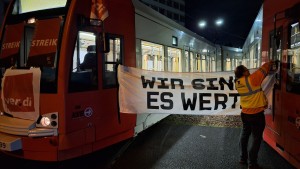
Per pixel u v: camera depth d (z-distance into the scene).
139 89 5.69
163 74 5.73
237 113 5.60
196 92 5.71
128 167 4.88
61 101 4.29
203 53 13.35
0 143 4.34
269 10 5.52
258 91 4.52
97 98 4.93
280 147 4.85
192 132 7.30
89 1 4.75
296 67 4.20
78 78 4.55
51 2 4.62
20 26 4.84
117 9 5.42
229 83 5.59
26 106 4.45
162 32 7.90
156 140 6.57
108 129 5.19
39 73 4.31
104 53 5.07
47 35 4.45
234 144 6.17
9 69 4.64
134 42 6.02
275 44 5.18
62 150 4.38
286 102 4.47
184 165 4.92
